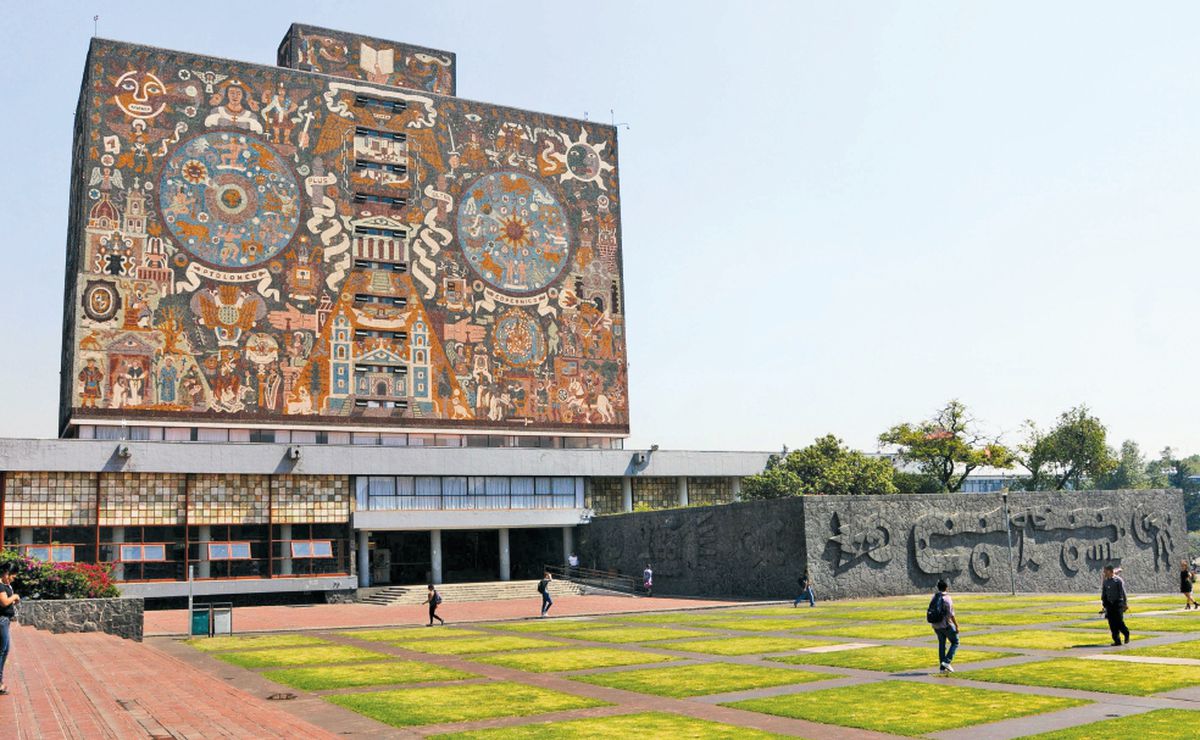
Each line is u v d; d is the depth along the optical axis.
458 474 78.00
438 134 87.12
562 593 72.12
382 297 82.19
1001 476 119.75
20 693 20.80
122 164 74.75
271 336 77.50
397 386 81.44
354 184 82.75
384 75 88.31
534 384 87.19
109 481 66.44
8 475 63.69
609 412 90.25
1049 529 65.06
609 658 31.14
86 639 36.12
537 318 88.44
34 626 38.59
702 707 21.69
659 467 87.00
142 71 76.69
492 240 87.69
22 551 62.47
